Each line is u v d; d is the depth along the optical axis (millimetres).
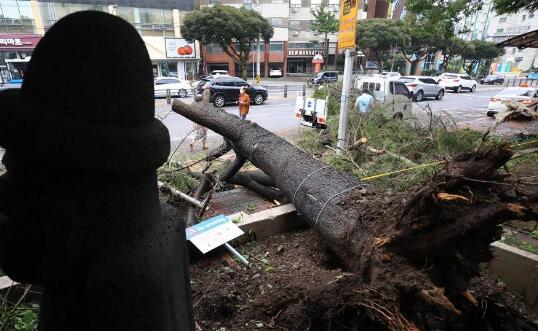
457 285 2086
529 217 1843
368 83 11797
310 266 3338
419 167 4859
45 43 902
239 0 38562
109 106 920
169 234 1214
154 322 1081
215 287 3002
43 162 902
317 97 10297
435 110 15547
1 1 22250
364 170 5535
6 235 958
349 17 6129
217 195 5133
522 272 3008
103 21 913
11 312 2486
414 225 2064
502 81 36812
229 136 4543
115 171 921
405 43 31609
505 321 2215
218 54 36000
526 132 7785
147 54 1021
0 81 18812
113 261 997
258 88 16797
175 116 12734
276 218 3883
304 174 3529
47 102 901
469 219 1922
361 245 2547
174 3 27859
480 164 1920
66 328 1085
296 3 41812
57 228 908
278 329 2521
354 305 2098
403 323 1873
